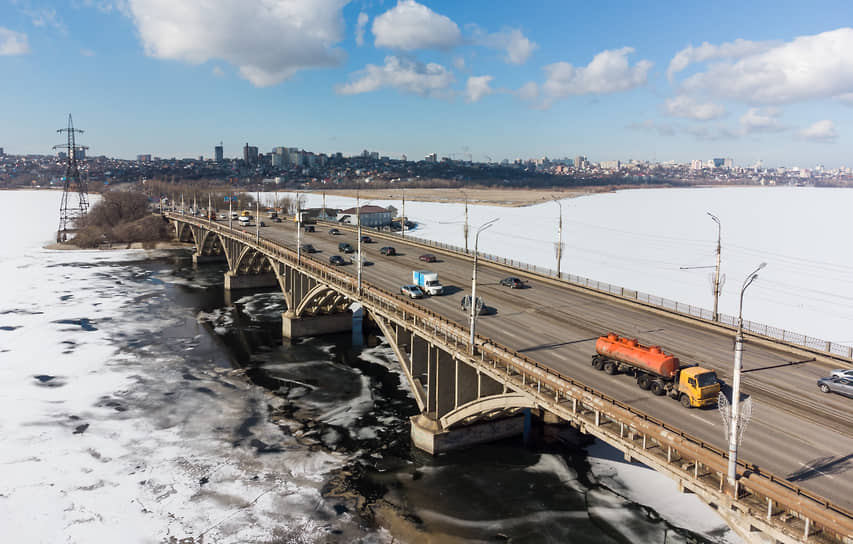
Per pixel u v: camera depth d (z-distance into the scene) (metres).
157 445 45.75
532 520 36.44
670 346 38.94
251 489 39.66
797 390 31.14
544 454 45.03
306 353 70.69
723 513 21.02
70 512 36.22
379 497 39.00
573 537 34.72
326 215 177.62
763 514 19.38
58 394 55.81
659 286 96.62
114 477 40.62
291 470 42.44
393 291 57.19
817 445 24.73
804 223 199.12
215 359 67.88
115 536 33.97
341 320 80.12
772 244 148.00
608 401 26.77
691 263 119.50
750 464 20.84
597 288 55.88
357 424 50.75
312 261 71.06
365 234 113.50
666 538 34.50
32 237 180.88
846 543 17.23
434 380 45.47
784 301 87.19
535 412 50.41
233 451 45.12
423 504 38.19
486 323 44.75
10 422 49.09
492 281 62.84
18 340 73.69
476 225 192.75
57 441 45.84
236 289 109.12
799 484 21.45
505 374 33.66
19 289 105.88
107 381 59.72
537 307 50.50
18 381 59.03
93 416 50.91
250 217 160.12
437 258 79.94
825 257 126.50
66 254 152.75
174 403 54.38
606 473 42.22
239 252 107.94
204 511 36.78
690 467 22.52
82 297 100.44
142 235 176.50
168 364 65.69
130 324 83.00
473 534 35.06
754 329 44.72
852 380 29.95
